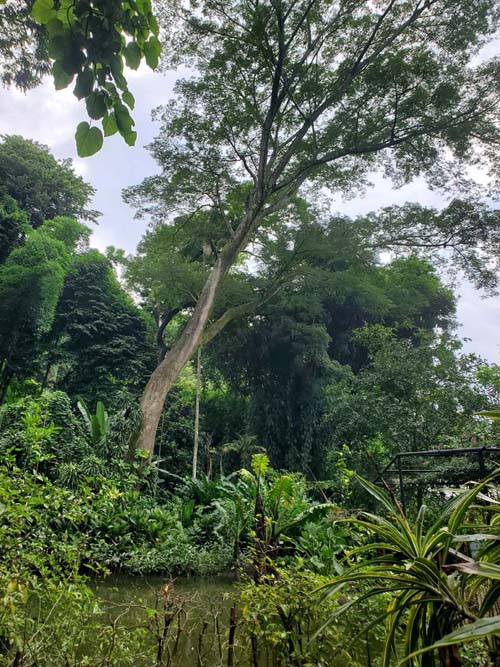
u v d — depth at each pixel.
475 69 11.91
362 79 12.30
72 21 1.15
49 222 20.19
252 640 2.12
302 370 16.73
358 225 13.37
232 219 16.48
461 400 9.20
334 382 16.06
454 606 1.26
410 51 12.12
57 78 1.19
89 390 16.92
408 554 1.49
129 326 19.31
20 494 2.55
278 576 2.63
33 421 6.16
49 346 18.06
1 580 1.87
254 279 16.58
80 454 8.84
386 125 12.79
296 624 2.08
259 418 17.19
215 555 7.01
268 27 11.24
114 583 5.54
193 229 16.27
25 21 10.35
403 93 12.05
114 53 1.18
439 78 11.93
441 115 12.38
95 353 17.64
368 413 9.64
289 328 16.39
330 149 13.48
